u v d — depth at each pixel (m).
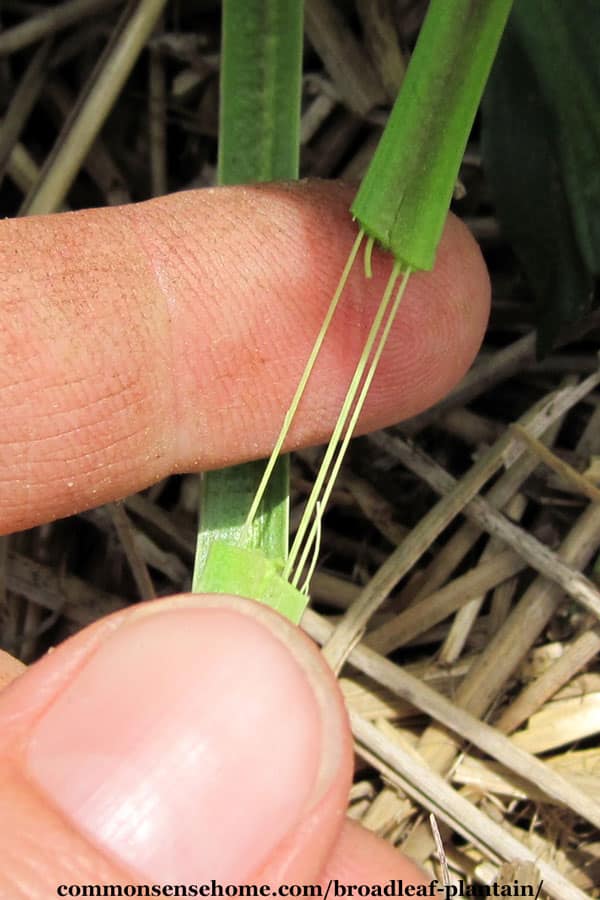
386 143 0.11
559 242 0.14
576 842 0.14
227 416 0.13
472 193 0.15
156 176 0.16
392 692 0.14
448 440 0.15
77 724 0.11
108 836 0.11
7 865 0.11
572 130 0.13
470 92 0.11
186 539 0.15
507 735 0.14
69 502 0.13
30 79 0.15
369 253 0.12
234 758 0.11
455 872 0.14
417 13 0.14
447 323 0.13
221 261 0.13
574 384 0.14
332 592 0.15
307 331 0.13
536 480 0.14
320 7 0.14
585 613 0.14
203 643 0.11
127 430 0.13
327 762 0.11
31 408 0.12
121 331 0.12
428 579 0.14
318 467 0.15
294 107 0.13
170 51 0.15
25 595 0.15
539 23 0.13
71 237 0.13
